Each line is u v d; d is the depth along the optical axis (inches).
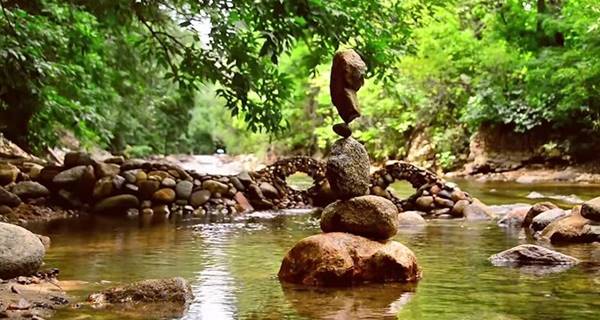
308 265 190.9
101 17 418.0
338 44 342.3
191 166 1126.4
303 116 1192.8
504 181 691.4
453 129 897.5
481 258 231.6
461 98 906.1
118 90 795.4
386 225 198.7
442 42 815.7
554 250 241.3
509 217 347.3
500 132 795.4
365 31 367.2
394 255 192.7
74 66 514.0
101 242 276.8
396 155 1003.9
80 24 478.0
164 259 233.3
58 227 331.6
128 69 658.2
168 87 1034.7
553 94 703.7
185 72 413.1
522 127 752.3
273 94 405.1
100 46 563.8
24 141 543.8
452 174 820.6
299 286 185.2
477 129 835.4
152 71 690.8
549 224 286.4
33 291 171.5
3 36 384.8
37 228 326.3
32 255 190.2
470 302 162.9
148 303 162.9
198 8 367.6
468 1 824.3
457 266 215.2
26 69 403.2
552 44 756.0
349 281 188.1
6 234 189.2
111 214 398.3
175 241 281.4
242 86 397.1
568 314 149.3
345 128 212.5
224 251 253.4
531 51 773.9
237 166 1194.0
